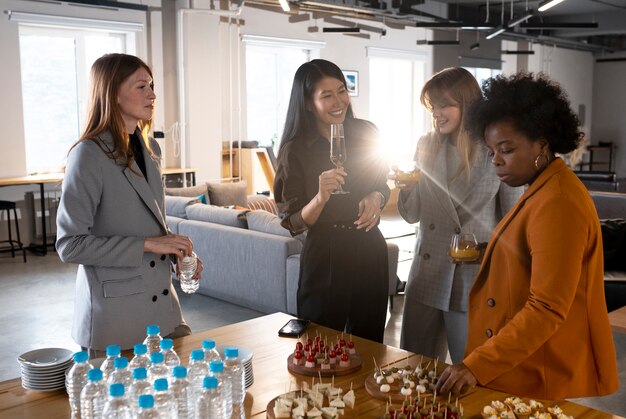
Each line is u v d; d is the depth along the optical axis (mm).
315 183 2295
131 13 8094
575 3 11719
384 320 2410
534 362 1512
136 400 1335
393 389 1582
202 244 5316
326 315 2287
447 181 2297
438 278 2316
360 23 10758
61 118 7957
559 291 1396
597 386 1525
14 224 7508
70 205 1899
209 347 1518
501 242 1569
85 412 1354
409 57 11602
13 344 4172
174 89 8625
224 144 9172
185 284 2164
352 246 2293
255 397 1598
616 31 12516
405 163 2350
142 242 1972
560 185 1449
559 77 14781
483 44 12977
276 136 10031
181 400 1344
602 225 4711
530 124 1438
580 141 1508
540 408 1447
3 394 1653
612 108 15414
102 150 1938
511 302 1547
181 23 8375
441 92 2209
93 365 1695
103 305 1959
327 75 2209
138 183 2012
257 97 9758
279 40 9570
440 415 1409
